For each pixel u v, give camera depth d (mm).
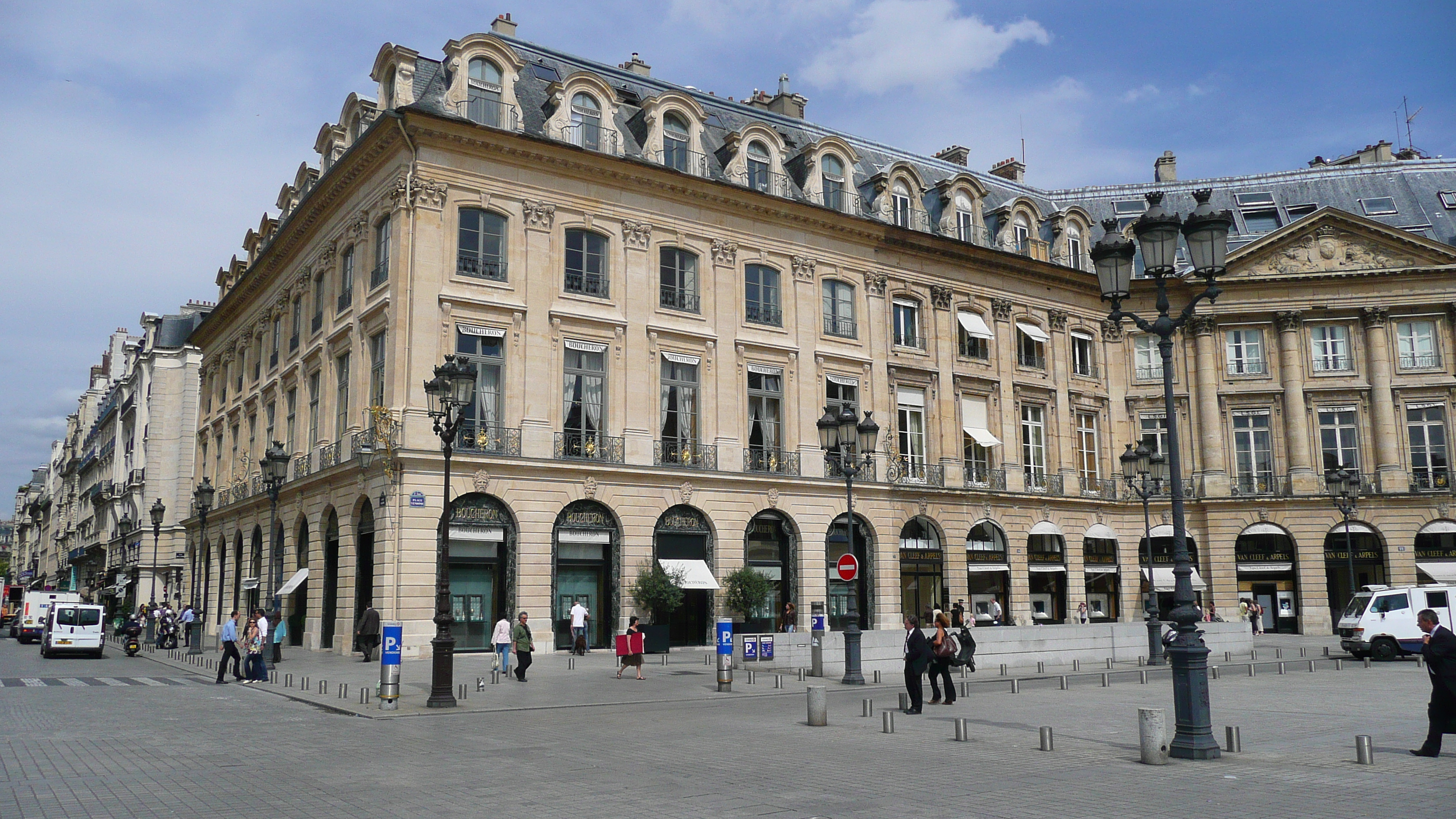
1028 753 12297
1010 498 41969
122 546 71812
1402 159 54375
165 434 65875
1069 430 44750
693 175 34781
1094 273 45969
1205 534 45219
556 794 10008
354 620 31438
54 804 9656
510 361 31266
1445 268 44625
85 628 36344
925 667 16781
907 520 39000
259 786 10570
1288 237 45875
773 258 37219
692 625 34438
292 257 40781
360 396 32469
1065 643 28969
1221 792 9664
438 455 29453
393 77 33344
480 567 30516
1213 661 29766
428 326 30094
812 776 10875
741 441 35438
